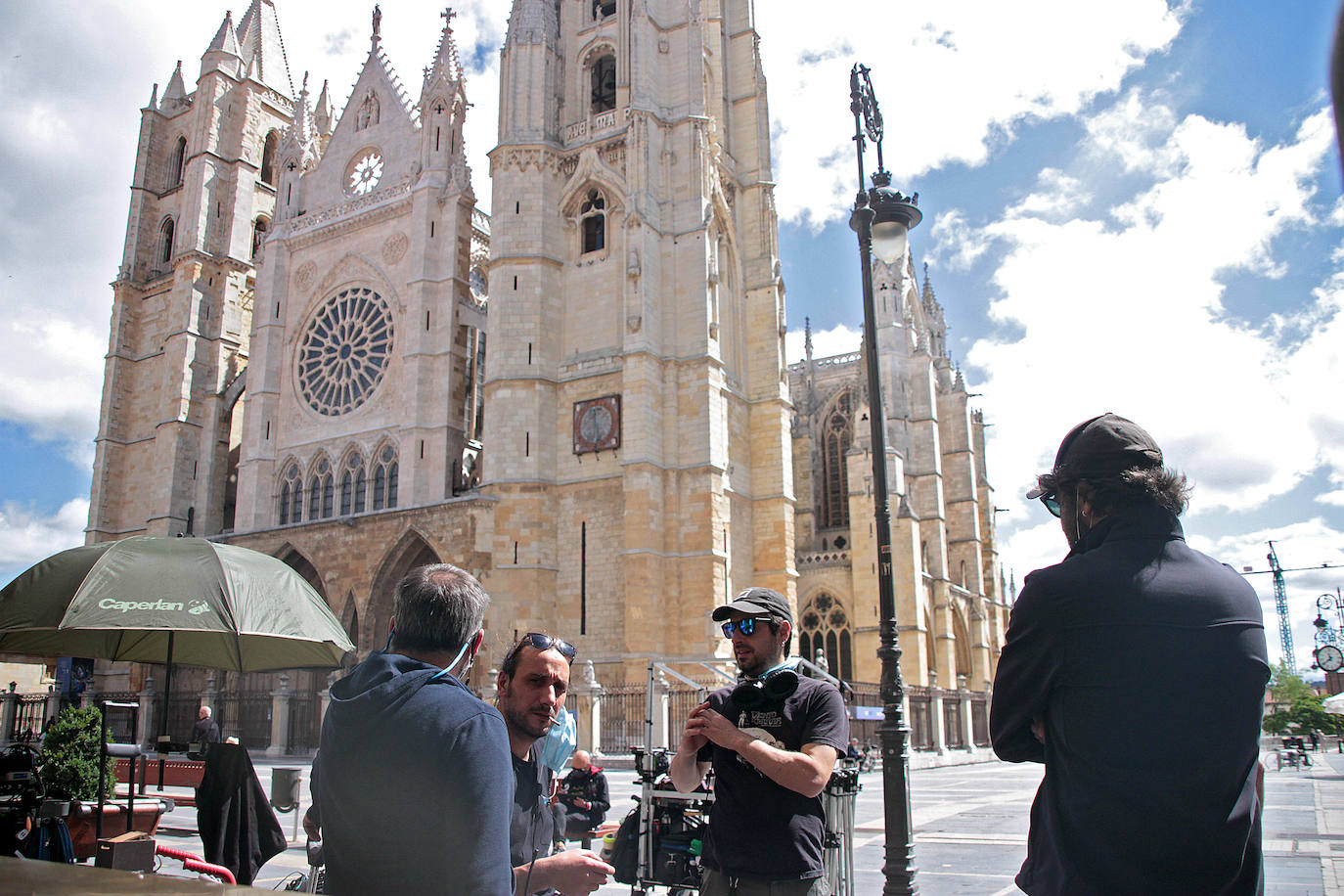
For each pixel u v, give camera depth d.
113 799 15.41
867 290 15.32
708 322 48.38
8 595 11.26
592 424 48.47
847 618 64.81
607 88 57.56
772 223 57.00
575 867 5.41
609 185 51.28
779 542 52.00
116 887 2.32
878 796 29.09
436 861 4.20
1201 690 3.65
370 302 58.03
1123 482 4.18
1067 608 3.88
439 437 52.66
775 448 53.41
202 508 63.59
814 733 6.22
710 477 46.31
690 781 6.46
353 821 4.34
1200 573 3.88
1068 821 3.76
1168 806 3.57
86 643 14.06
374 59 63.06
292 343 60.59
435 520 49.72
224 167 72.00
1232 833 3.57
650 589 44.34
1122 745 3.64
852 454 65.44
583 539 47.69
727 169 56.09
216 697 50.16
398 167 59.53
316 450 57.59
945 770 45.69
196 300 67.31
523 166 52.19
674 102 52.31
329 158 63.03
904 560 62.88
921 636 61.66
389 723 4.40
